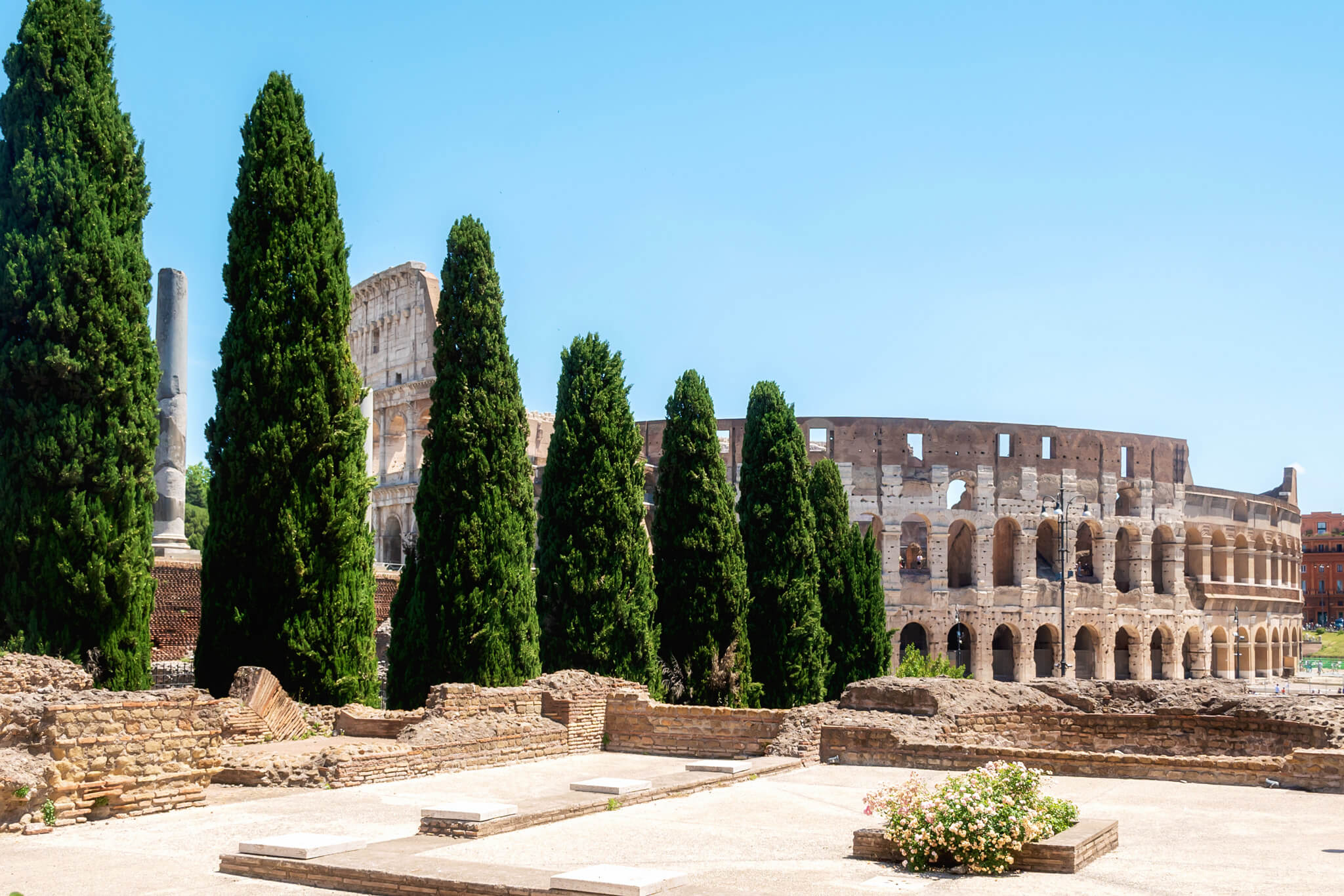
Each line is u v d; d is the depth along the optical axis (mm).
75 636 35250
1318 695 37000
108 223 36781
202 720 27844
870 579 66500
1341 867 20641
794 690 56219
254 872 19953
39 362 35031
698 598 52812
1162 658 131000
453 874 18500
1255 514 137875
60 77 36500
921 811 20641
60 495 35094
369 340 119000
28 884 19344
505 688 39281
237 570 39531
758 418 58938
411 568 45438
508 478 44844
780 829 24891
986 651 114938
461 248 45750
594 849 22172
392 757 32719
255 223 40656
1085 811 27203
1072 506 120500
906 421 115938
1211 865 20828
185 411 52156
